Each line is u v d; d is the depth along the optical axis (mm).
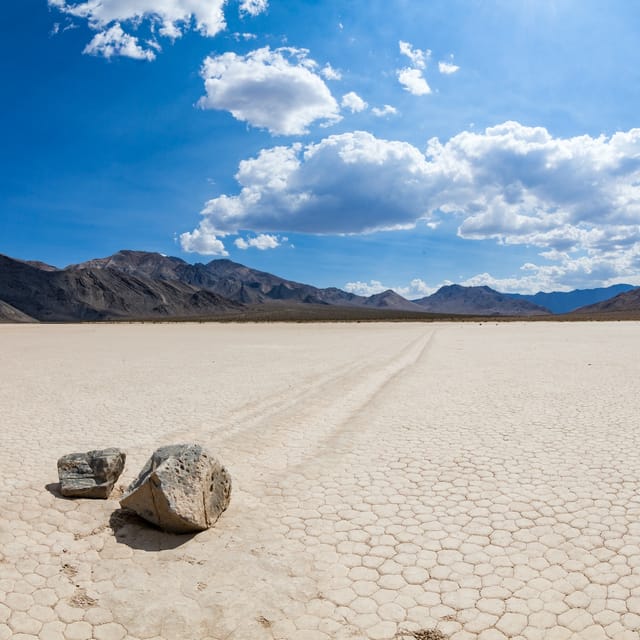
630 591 4582
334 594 4660
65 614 4457
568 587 4672
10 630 4250
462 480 7375
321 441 9586
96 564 5199
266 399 13859
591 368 19891
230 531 5852
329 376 18469
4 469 7895
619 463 7953
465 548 5414
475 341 39406
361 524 6012
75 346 37219
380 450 8922
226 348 34312
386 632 4156
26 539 5680
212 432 10297
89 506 6438
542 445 9039
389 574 4953
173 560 5250
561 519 6031
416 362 23328
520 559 5172
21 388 16109
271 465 8188
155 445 9336
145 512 5887
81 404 13281
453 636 4082
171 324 112062
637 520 5953
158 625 4301
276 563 5172
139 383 17141
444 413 11828
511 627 4164
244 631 4207
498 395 14039
